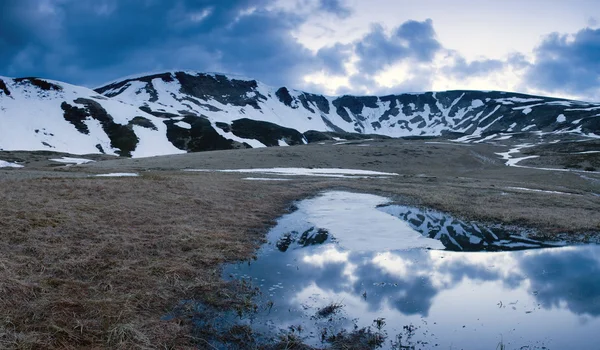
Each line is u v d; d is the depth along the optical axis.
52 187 22.16
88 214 16.95
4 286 8.77
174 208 20.38
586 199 30.11
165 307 9.14
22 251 11.88
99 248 12.64
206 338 7.85
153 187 25.45
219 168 63.38
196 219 18.59
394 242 16.52
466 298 10.45
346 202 27.61
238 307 9.34
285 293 10.48
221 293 10.12
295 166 67.69
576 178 51.28
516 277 12.19
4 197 18.55
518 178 54.53
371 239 16.95
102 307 8.49
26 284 9.16
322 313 9.27
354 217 21.84
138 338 7.36
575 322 9.09
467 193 32.03
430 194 31.12
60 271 10.62
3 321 7.42
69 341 7.12
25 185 22.30
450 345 7.93
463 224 20.48
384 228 19.08
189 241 14.57
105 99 148.00
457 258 14.36
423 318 9.17
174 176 36.47
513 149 99.44
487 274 12.47
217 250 13.99
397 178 49.88
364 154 79.12
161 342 7.43
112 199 20.66
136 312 8.62
